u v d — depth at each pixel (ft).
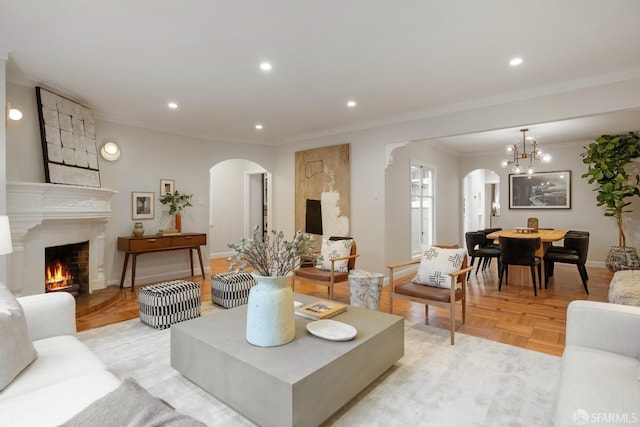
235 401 6.21
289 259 6.98
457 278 10.96
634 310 5.86
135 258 15.61
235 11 7.64
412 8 7.53
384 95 13.10
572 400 4.28
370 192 17.33
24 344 5.03
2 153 9.54
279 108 14.82
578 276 18.95
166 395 6.98
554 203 23.68
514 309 12.99
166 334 10.19
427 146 22.43
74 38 8.86
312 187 19.75
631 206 21.25
